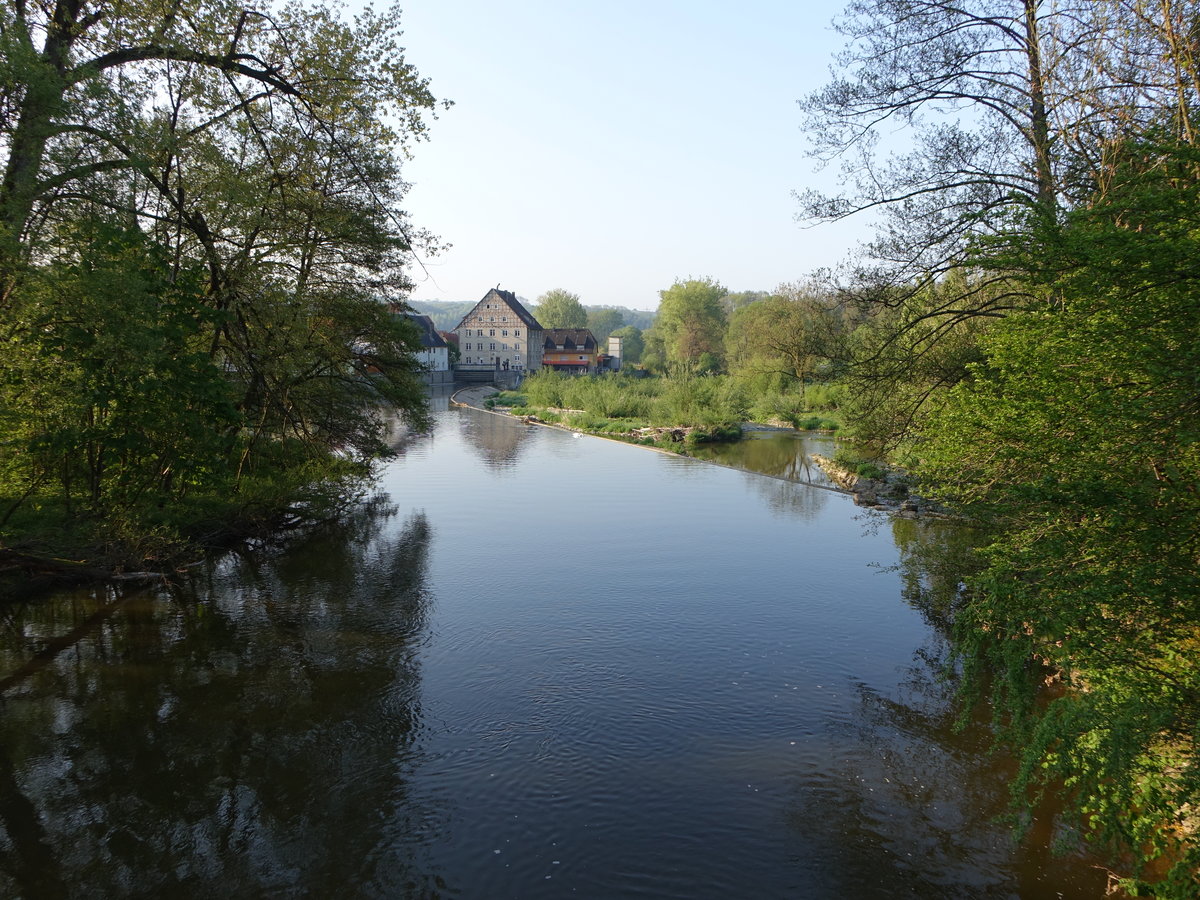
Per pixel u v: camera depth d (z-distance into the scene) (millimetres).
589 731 8930
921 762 8320
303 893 6289
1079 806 6953
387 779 7938
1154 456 5203
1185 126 6945
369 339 22219
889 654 11312
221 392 14453
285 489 18359
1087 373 6086
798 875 6508
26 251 11422
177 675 10414
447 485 26438
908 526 19984
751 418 55250
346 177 18547
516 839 6973
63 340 11891
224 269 15477
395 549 17484
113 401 13078
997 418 7316
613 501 23703
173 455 14664
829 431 48000
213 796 7637
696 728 9023
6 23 11641
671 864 6637
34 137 11531
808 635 12062
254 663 10820
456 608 13266
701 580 15055
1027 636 7012
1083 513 5398
